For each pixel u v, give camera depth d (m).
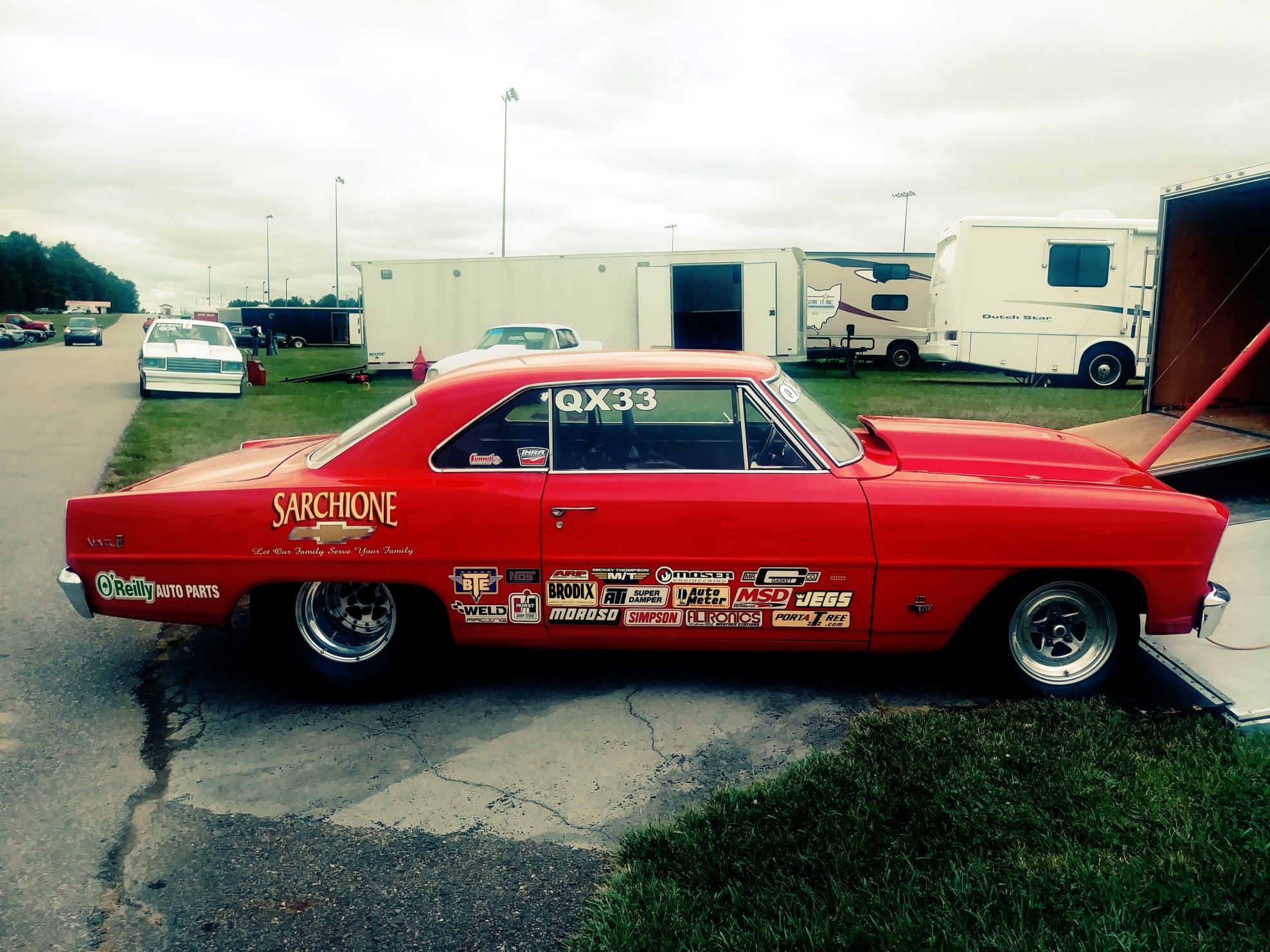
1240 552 5.06
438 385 3.85
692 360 3.95
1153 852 2.65
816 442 3.73
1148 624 3.69
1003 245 17.59
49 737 3.60
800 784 3.06
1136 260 17.25
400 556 3.65
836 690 3.97
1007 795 2.95
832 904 2.44
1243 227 7.92
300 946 2.42
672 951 2.27
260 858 2.81
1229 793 2.94
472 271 19.78
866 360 25.80
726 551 3.62
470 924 2.50
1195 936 2.29
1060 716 3.53
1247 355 5.14
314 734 3.63
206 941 2.44
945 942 2.27
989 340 17.92
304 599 3.81
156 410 14.42
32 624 4.84
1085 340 17.62
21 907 2.57
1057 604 3.76
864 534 3.61
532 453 3.73
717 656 4.38
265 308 48.97
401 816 3.04
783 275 19.28
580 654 4.42
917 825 2.80
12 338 42.06
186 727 3.70
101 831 2.95
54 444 10.68
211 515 3.68
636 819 3.01
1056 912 2.39
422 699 3.95
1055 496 3.64
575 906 2.57
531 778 3.28
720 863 2.62
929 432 4.33
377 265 19.95
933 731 3.41
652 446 3.85
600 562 3.64
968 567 3.60
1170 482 7.33
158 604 3.76
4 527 6.80
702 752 3.46
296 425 12.52
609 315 19.72
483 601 3.71
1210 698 3.61
